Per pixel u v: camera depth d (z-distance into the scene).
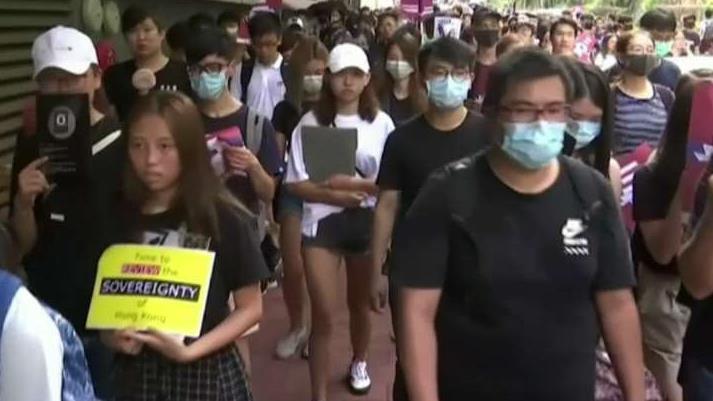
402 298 2.74
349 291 5.36
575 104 3.42
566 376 2.65
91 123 3.62
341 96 4.99
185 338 2.95
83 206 3.40
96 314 2.93
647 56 6.27
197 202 3.00
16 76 6.59
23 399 1.95
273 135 4.74
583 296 2.68
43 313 2.02
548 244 2.62
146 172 2.98
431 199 2.71
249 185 4.37
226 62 4.59
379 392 5.66
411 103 6.06
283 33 9.04
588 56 13.55
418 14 24.09
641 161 4.33
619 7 54.75
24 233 3.51
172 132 2.97
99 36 8.45
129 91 5.91
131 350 2.89
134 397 3.01
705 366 3.10
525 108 2.56
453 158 4.12
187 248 2.98
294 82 6.43
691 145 3.37
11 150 6.40
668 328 3.87
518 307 2.62
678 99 3.50
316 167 4.92
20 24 6.66
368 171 5.00
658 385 3.94
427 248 2.70
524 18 18.33
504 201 2.65
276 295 7.37
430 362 2.71
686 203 3.40
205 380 3.03
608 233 2.69
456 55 4.04
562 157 2.74
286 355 6.10
